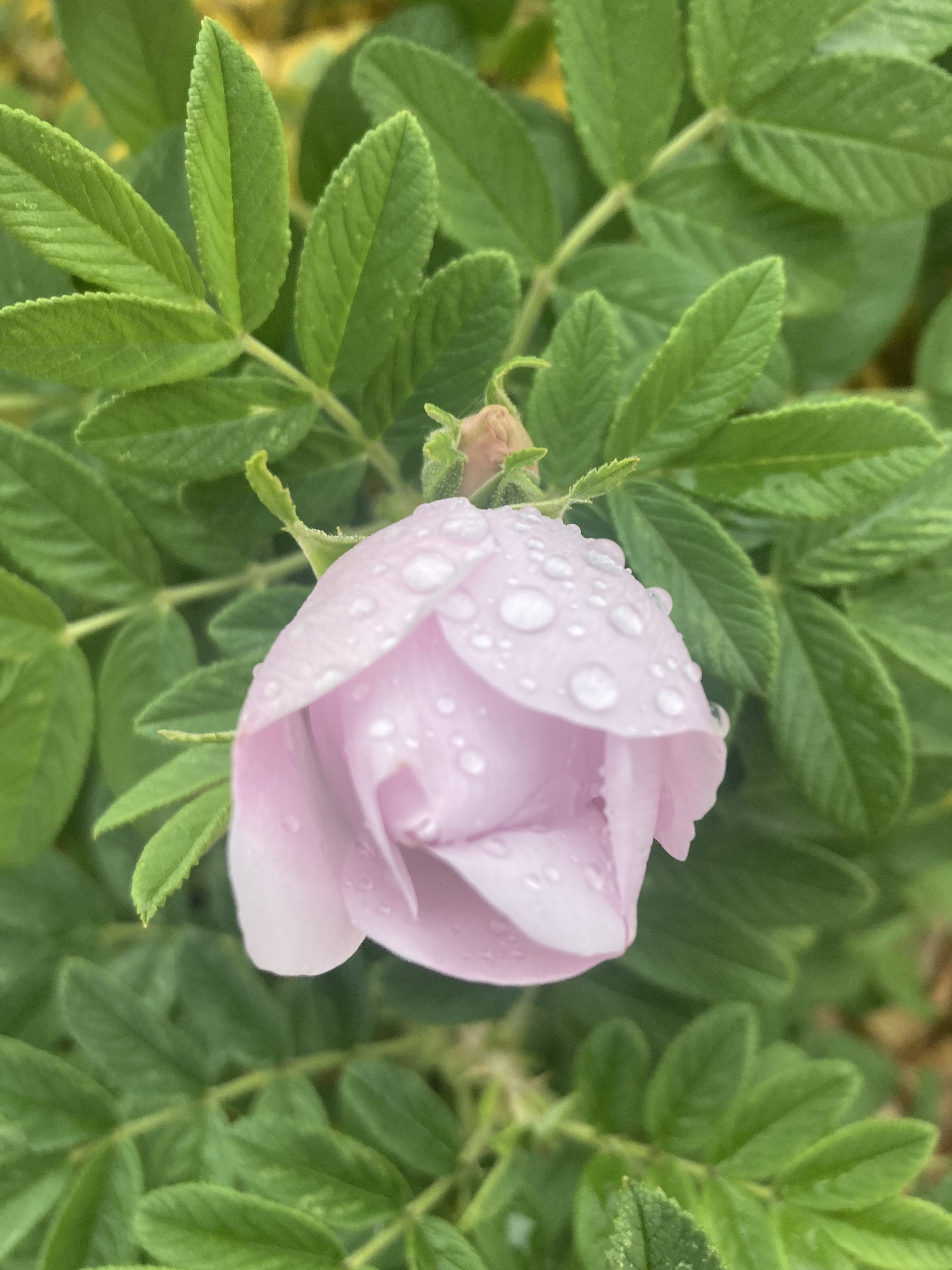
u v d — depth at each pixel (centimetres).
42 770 18
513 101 20
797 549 17
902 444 15
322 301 15
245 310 15
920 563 20
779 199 18
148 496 18
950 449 16
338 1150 16
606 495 16
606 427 16
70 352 13
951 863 25
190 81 19
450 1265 15
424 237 15
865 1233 15
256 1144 16
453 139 17
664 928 19
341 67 19
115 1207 17
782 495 15
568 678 11
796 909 19
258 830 10
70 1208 16
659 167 18
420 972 19
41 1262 16
